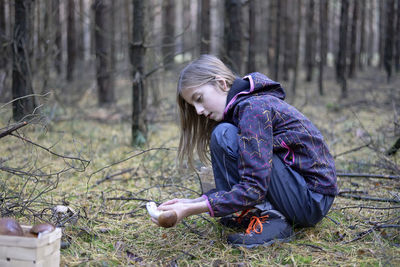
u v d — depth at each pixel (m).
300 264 1.56
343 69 6.67
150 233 1.89
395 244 1.70
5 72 4.10
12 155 2.93
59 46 6.69
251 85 1.77
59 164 2.98
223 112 1.81
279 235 1.75
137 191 2.50
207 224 1.99
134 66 3.56
